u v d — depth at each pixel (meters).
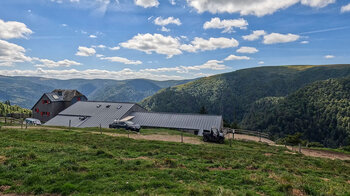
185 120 48.88
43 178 10.67
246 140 35.69
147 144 23.08
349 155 28.69
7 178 10.70
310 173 16.72
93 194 9.49
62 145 19.50
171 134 36.06
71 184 10.10
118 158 16.02
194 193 9.75
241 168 15.84
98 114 52.81
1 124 37.34
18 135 24.41
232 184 12.12
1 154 14.25
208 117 49.62
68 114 54.41
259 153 23.25
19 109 133.00
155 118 50.84
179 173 12.80
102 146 21.05
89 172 11.72
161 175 12.28
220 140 30.41
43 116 77.44
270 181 12.69
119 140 24.70
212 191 10.14
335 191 11.86
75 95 83.44
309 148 33.12
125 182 10.86
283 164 18.34
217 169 15.18
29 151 15.85
